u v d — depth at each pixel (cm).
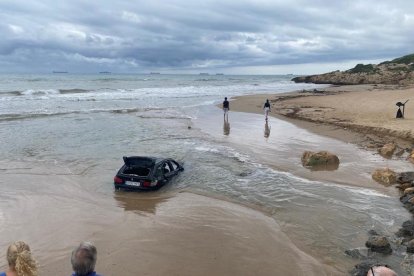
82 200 1180
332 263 808
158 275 752
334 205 1163
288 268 786
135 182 1258
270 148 2008
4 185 1316
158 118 3156
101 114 3303
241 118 3288
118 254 833
